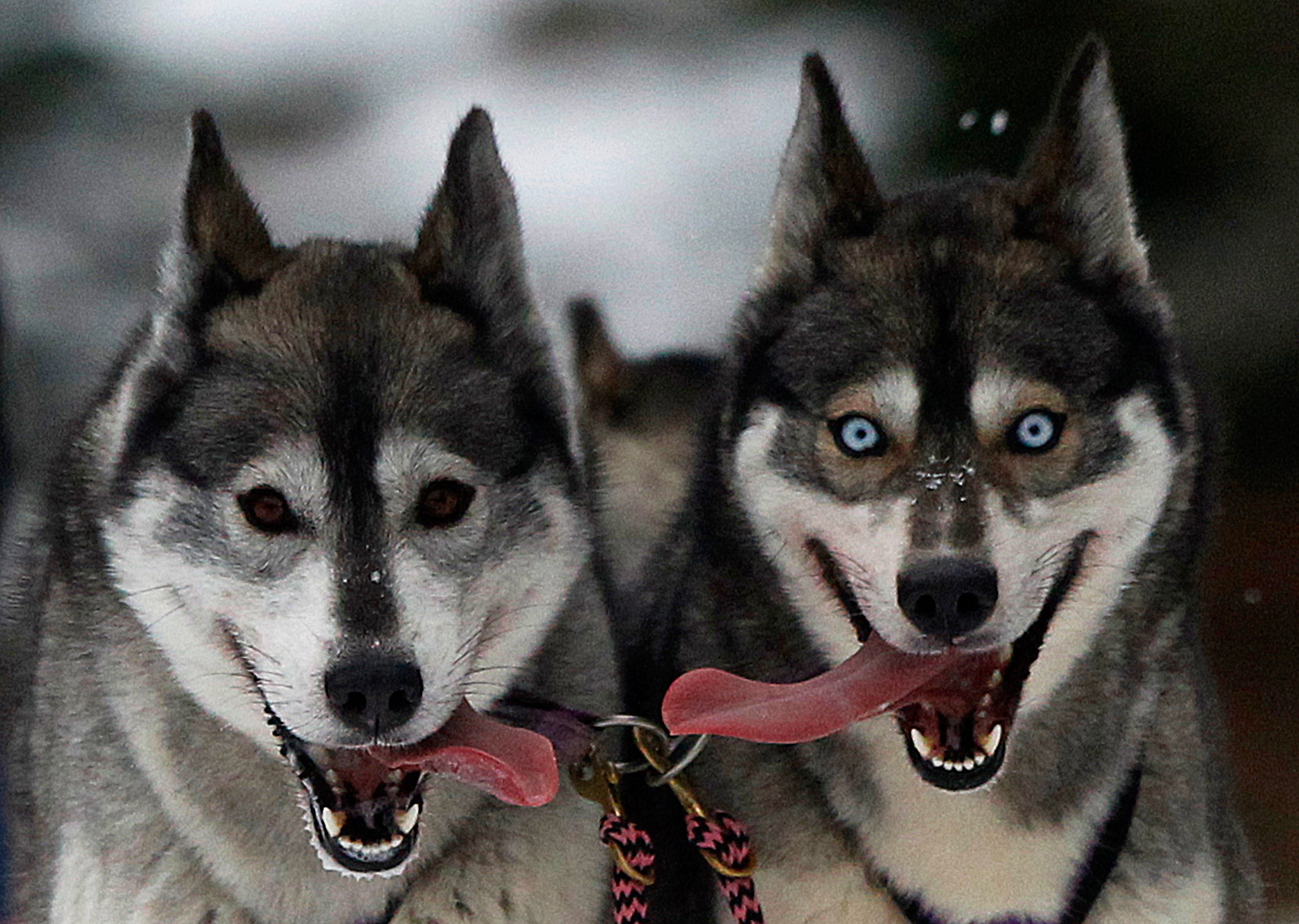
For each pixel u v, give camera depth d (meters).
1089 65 6.32
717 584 6.65
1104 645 6.24
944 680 5.92
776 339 6.44
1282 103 17.31
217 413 5.72
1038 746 6.22
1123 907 6.32
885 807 6.27
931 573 5.64
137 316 8.18
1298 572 16.98
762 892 6.38
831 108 6.54
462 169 6.18
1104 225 6.36
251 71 31.08
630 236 21.59
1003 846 6.24
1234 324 17.23
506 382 6.04
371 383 5.74
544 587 6.05
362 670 5.35
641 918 6.06
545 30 31.08
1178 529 6.34
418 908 6.01
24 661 6.79
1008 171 17.77
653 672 6.96
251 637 5.59
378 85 30.72
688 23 28.89
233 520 5.61
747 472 6.40
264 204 24.81
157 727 5.94
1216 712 7.10
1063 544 5.98
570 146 25.86
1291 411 17.81
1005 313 6.07
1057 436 5.96
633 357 10.16
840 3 24.33
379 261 6.27
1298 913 11.13
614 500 8.48
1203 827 6.45
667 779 6.20
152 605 5.79
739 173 23.45
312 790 5.62
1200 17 17.31
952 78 18.44
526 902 6.03
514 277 6.24
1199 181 17.72
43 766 6.27
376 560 5.54
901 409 5.98
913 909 6.38
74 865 5.99
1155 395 6.20
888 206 6.63
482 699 5.95
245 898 6.00
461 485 5.75
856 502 6.02
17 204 25.28
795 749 6.37
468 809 5.98
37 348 18.48
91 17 31.59
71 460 6.25
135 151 27.67
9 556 7.41
